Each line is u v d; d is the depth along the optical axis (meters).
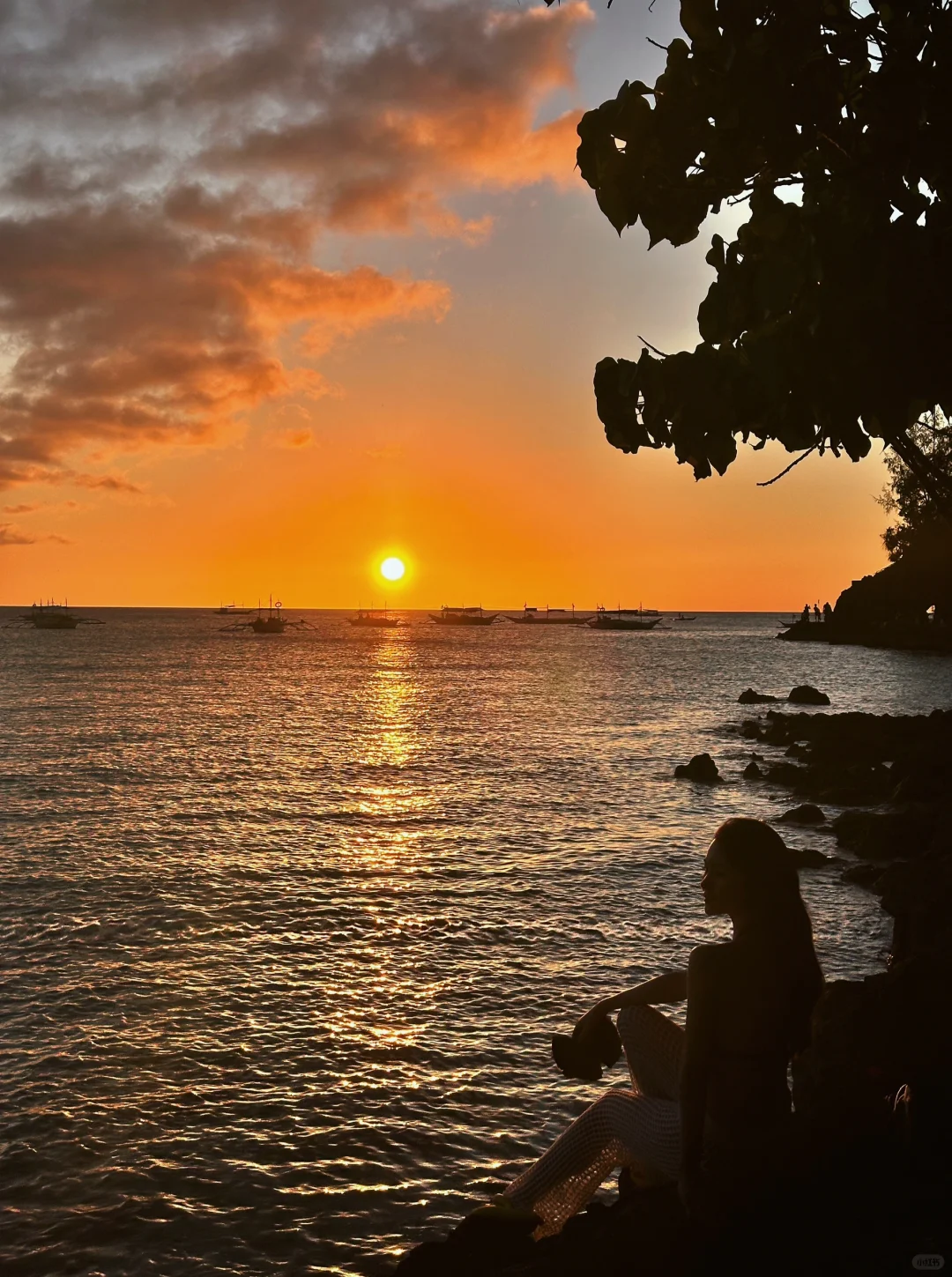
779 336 3.92
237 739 44.53
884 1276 3.71
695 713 58.88
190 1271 7.64
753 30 3.94
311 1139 9.56
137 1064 11.12
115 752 39.56
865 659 113.88
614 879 19.75
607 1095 5.01
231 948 15.26
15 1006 12.78
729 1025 4.24
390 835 24.00
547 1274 4.30
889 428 3.78
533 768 36.16
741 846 4.41
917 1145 4.21
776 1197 4.05
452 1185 8.84
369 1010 12.77
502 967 14.53
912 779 28.33
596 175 4.34
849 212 3.85
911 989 8.12
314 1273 7.63
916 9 3.93
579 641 199.25
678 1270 4.04
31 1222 8.20
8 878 19.34
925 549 114.44
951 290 3.62
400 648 164.62
